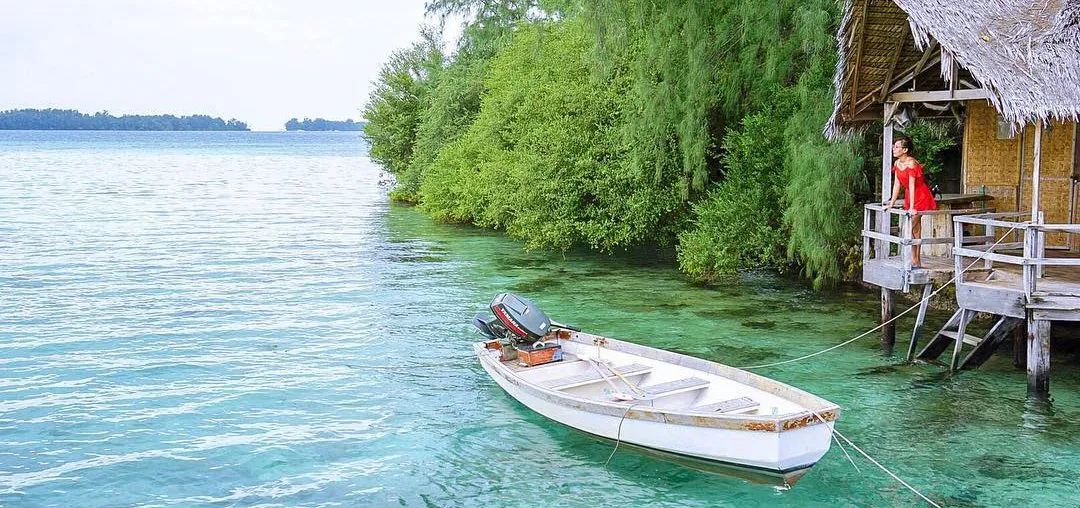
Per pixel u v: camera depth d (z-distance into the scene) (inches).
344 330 681.6
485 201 1299.2
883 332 580.4
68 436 454.0
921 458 408.8
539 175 1012.5
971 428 442.9
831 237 736.3
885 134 561.0
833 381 526.9
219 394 521.3
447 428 461.4
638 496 377.4
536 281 897.5
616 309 751.7
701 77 822.5
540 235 1030.4
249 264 1021.8
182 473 407.8
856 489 378.9
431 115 1729.8
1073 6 497.4
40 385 539.2
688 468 397.7
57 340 648.4
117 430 462.6
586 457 420.2
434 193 1499.8
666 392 431.2
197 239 1255.5
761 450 357.4
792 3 784.3
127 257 1071.6
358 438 449.4
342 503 375.9
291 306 773.3
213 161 4411.9
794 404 393.4
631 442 407.2
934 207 536.4
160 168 3545.8
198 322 708.7
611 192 964.0
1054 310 444.8
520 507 369.4
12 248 1139.9
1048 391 458.9
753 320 700.0
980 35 477.4
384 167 2113.7
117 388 533.3
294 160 4773.6
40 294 824.3
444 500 377.1
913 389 506.9
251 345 634.8
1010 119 438.0
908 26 528.1
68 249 1136.8
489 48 1711.4
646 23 861.2
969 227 613.0
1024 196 580.1
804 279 868.0
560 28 1163.3
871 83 560.1
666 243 983.6
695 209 860.6
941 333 541.3
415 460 419.8
